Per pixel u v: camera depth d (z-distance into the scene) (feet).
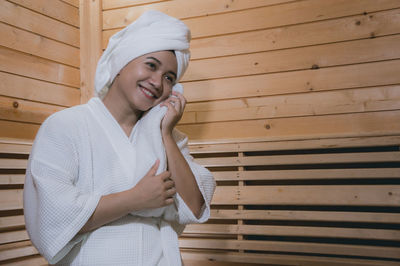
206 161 6.12
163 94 3.45
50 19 6.47
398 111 5.46
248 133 6.18
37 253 5.57
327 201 5.50
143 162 3.10
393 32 5.54
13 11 5.86
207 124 6.41
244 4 6.30
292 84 6.00
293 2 6.06
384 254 5.20
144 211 3.07
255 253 5.81
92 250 2.85
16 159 5.36
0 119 5.61
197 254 5.86
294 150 5.98
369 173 5.36
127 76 3.26
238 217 5.89
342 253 5.39
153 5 6.79
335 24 5.83
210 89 6.43
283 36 6.09
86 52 6.92
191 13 6.58
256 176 5.88
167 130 3.36
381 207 5.59
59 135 2.99
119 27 6.94
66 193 2.75
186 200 3.31
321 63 5.88
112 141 3.24
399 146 5.35
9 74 5.77
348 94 5.72
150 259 2.98
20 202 5.36
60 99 6.57
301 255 5.71
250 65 6.24
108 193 3.05
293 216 5.63
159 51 3.27
